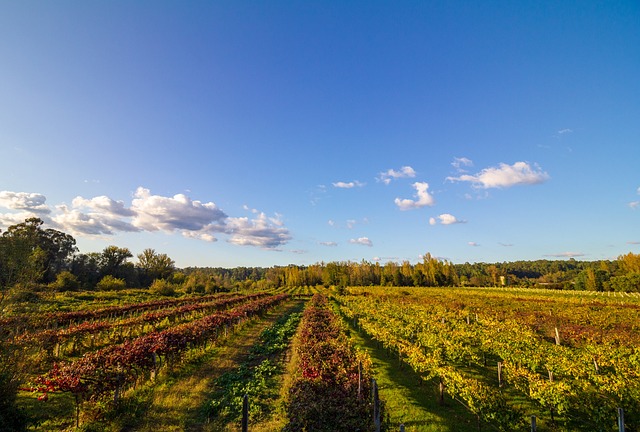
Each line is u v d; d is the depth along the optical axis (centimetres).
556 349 1764
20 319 932
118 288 5769
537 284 9206
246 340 2269
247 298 5706
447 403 1212
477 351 1939
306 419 915
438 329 2242
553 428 1016
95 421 969
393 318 2792
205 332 1922
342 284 8694
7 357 891
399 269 10625
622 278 6606
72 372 1054
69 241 6838
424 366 1377
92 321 2706
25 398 1123
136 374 1300
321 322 2297
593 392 1079
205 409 1083
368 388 1134
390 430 968
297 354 1675
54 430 928
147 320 2586
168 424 986
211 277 9056
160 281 6469
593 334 2297
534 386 1110
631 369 1415
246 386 1289
